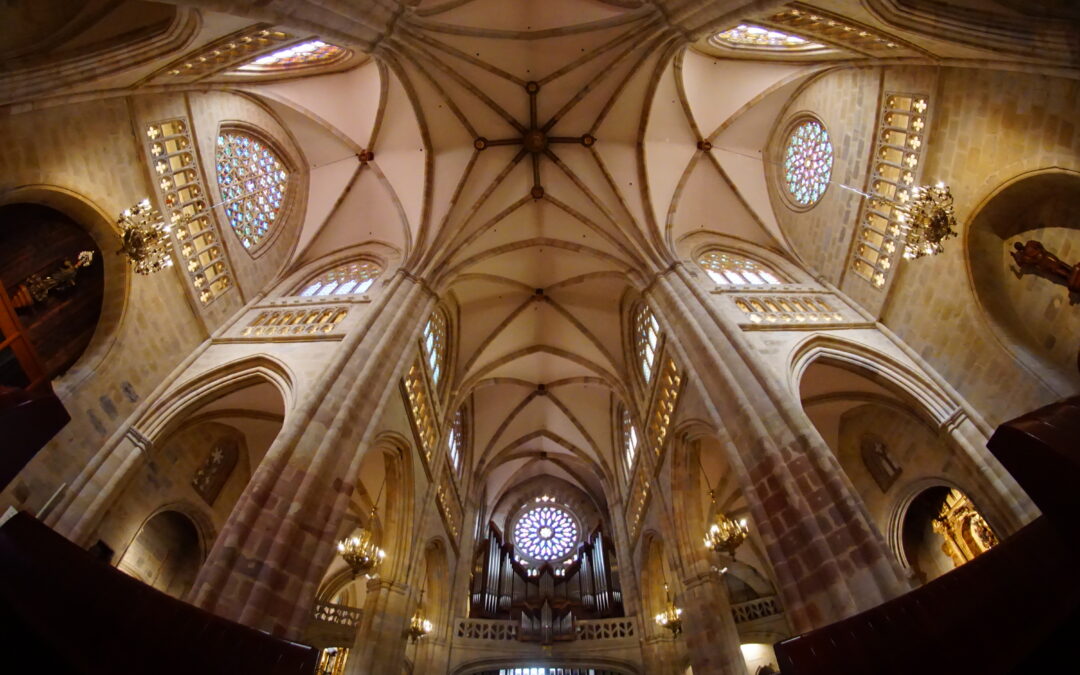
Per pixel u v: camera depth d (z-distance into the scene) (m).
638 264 17.69
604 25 16.00
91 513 10.14
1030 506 10.32
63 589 3.46
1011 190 11.05
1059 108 9.91
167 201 13.11
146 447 11.52
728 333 13.12
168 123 13.30
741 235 19.47
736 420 11.48
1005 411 11.16
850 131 15.35
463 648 20.44
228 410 15.00
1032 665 3.28
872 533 8.81
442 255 17.52
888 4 9.68
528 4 15.88
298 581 9.09
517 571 26.75
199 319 13.90
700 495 16.78
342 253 19.23
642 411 20.75
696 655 14.46
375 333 13.71
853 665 4.34
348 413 11.53
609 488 25.62
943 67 12.28
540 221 20.08
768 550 9.82
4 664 3.03
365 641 14.12
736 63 17.67
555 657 20.36
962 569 4.07
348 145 18.69
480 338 23.17
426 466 18.47
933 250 11.07
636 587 21.98
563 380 25.83
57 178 10.27
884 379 13.23
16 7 8.11
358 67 17.72
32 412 3.35
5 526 3.41
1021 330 11.49
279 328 14.66
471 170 18.67
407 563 15.83
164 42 9.80
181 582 15.15
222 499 15.87
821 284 16.38
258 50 11.72
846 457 16.59
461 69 17.06
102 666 3.39
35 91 8.48
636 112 18.14
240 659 4.26
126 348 11.70
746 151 19.38
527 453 29.11
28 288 10.27
